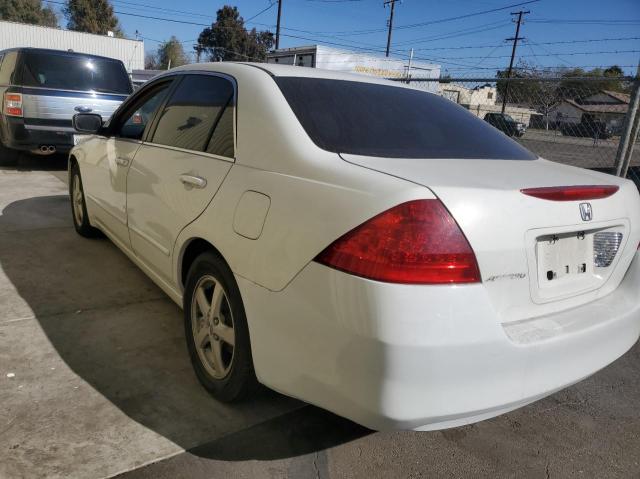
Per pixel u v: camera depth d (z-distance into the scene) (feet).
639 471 7.39
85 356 9.19
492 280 5.71
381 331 5.32
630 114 19.40
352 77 9.39
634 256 7.64
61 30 101.40
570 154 27.09
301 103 7.73
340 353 5.65
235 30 220.02
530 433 8.11
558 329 6.23
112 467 6.63
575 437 8.06
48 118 25.46
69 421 7.43
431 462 7.28
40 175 25.40
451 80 25.63
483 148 8.36
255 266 6.64
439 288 5.39
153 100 11.25
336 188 6.08
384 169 6.28
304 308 5.98
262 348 6.65
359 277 5.48
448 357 5.42
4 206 18.89
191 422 7.63
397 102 8.94
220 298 7.80
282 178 6.76
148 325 10.50
